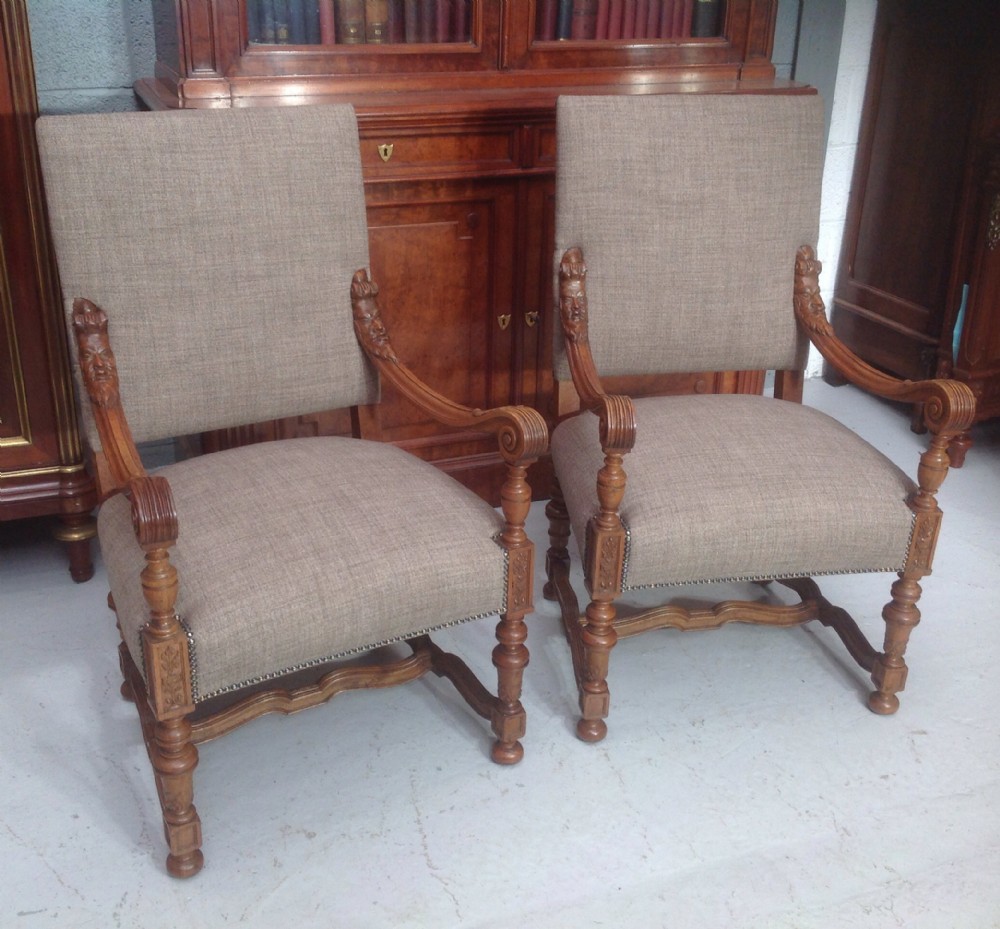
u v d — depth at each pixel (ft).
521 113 7.55
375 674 6.11
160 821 5.73
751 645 7.31
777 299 7.05
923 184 9.95
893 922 5.21
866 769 6.20
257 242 5.96
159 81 7.90
